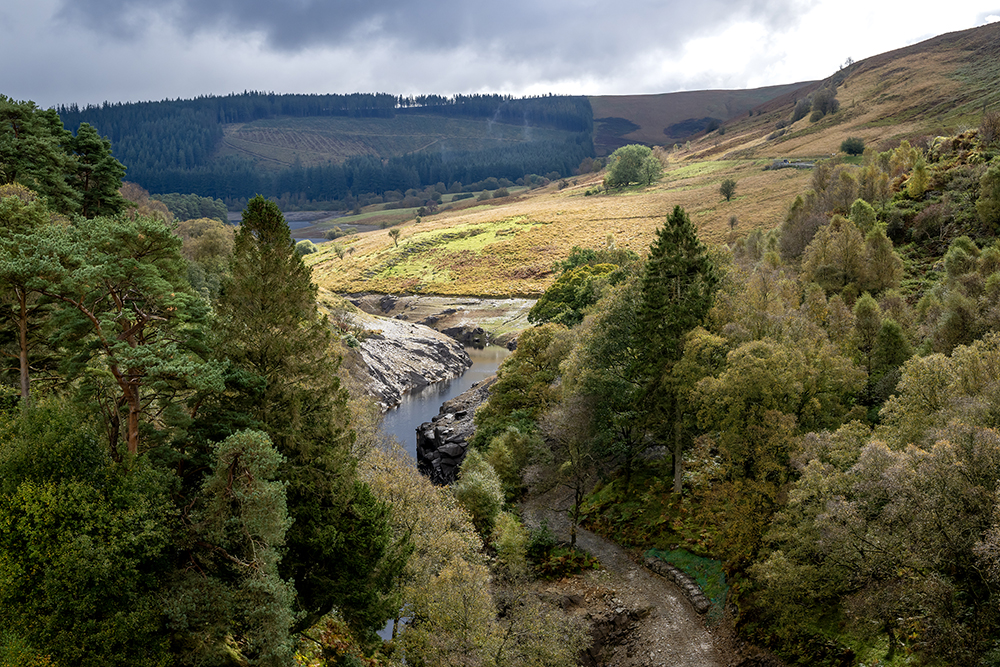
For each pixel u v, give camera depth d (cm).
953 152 10512
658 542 5012
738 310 5341
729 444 4109
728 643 4006
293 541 2950
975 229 8456
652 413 5469
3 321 2864
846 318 5941
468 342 16288
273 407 3064
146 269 2597
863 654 3344
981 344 3719
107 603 2225
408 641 3497
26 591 2136
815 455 3581
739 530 3966
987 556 2492
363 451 4547
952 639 2738
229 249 11606
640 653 4100
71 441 2284
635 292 5847
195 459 2777
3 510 2155
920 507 2778
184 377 2480
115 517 2241
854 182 10462
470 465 5997
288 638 2516
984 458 2714
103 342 2497
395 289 19812
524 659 3584
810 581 3403
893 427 3672
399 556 3350
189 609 2330
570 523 5659
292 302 3253
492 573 4728
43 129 6406
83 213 6775
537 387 7212
